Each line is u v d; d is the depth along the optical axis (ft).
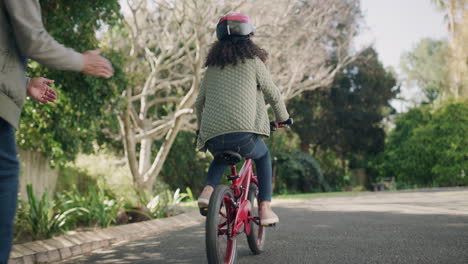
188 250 13.91
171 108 60.59
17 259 12.72
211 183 9.98
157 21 41.68
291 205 34.17
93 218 21.24
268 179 11.00
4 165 4.83
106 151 49.16
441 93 109.60
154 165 41.98
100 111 26.66
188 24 41.04
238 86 9.51
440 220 19.81
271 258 11.83
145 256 13.19
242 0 36.78
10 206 4.89
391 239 14.48
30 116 26.35
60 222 18.15
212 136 9.48
